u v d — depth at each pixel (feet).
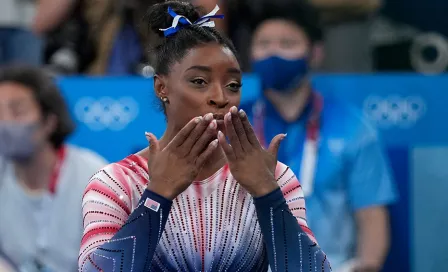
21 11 67.05
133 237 23.45
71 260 42.83
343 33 56.90
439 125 48.03
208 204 25.41
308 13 45.11
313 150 42.93
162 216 23.72
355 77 47.50
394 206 45.55
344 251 42.47
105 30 53.83
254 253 25.53
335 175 42.60
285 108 43.88
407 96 47.80
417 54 60.64
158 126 46.68
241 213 25.48
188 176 23.93
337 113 43.68
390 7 62.64
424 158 45.73
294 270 24.11
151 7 27.17
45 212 42.93
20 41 53.98
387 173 43.37
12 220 42.93
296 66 43.42
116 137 46.96
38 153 42.91
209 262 25.14
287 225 24.22
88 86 47.09
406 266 45.70
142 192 25.29
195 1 50.52
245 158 24.34
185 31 25.21
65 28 55.11
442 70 60.08
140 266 23.43
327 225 42.19
